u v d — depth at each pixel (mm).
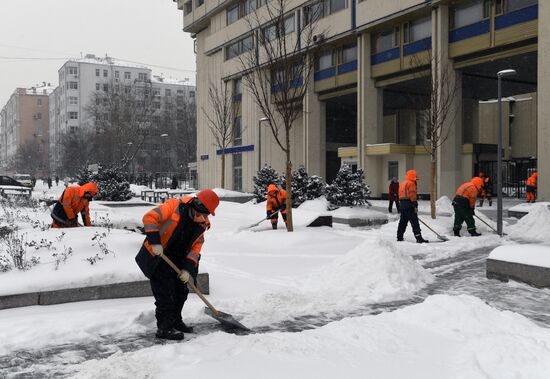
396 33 29328
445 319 5027
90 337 4902
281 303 6148
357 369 3801
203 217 4879
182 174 73500
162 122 87750
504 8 23672
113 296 6160
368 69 31000
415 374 3730
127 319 5344
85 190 8523
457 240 12203
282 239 11211
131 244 7031
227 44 42938
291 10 34406
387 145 29797
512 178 36188
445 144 26359
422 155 30406
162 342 4805
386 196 31359
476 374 3654
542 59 21188
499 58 24578
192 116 83500
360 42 31078
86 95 110188
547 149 20953
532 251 7504
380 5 28672
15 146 141875
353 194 17938
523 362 3861
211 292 6801
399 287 6996
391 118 42125
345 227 15633
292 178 21000
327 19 32438
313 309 6043
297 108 13297
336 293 6754
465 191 12852
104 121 68500
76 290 5984
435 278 7941
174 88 119875
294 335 4578
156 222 4730
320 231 12602
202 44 49938
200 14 47156
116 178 24781
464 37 25484
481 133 48844
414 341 4523
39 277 5930
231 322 5070
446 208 20406
